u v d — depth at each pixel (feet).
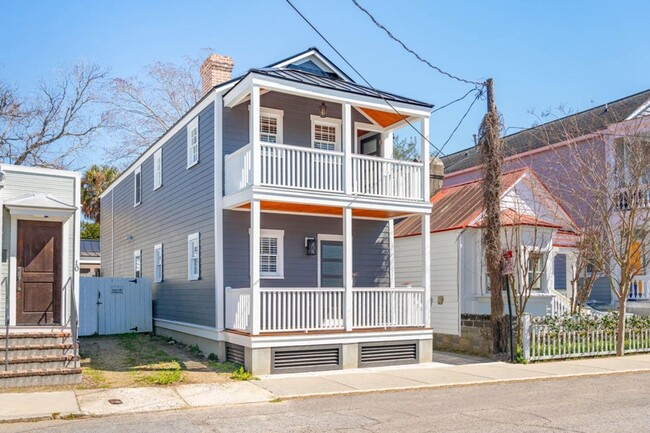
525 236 59.62
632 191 58.34
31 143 103.91
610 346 53.26
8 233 43.47
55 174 45.19
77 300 44.86
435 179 77.30
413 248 66.13
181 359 49.85
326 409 32.32
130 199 81.46
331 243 57.77
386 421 29.25
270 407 33.01
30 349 39.37
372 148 60.13
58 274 45.29
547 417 29.89
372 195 50.44
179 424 28.78
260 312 46.26
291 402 34.45
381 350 48.73
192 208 57.77
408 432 27.02
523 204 63.87
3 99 99.04
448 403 33.83
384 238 61.00
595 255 56.85
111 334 67.92
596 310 66.69
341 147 57.93
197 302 55.62
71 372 37.65
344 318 47.80
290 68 57.82
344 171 49.67
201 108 56.08
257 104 46.37
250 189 45.80
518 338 50.55
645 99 75.31
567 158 71.41
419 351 50.29
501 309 52.60
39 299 44.75
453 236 60.34
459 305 58.65
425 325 51.13
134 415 30.89
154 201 70.33
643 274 68.44
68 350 41.11
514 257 56.44
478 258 59.52
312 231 56.65
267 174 48.03
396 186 52.65
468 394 36.78
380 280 60.18
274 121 54.90
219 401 34.32
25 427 28.17
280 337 44.37
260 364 43.52
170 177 64.80
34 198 43.75
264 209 52.80
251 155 46.24
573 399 34.78
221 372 43.88
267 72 46.55
